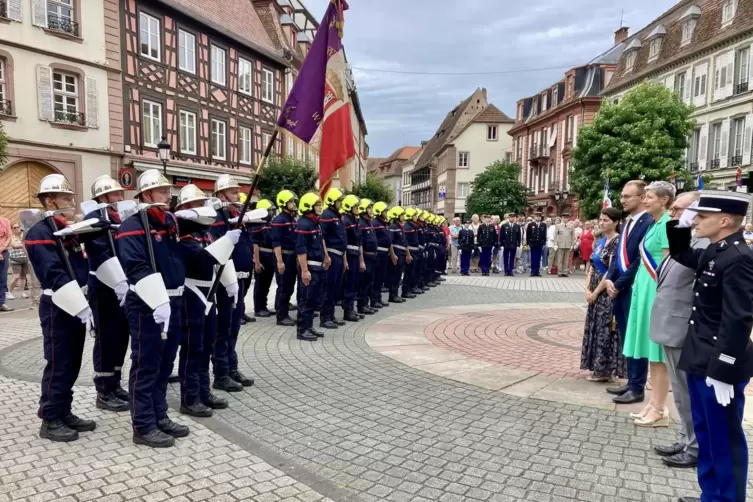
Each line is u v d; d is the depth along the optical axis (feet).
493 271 67.05
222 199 20.88
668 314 12.91
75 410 16.35
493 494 11.54
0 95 54.24
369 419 15.85
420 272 45.73
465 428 15.23
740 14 90.22
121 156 65.26
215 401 16.66
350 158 24.49
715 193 10.50
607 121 81.66
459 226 66.03
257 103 90.33
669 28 110.32
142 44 67.72
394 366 21.63
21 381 19.06
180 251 15.01
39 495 11.21
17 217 56.29
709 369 9.96
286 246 29.35
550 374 20.74
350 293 31.32
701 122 98.12
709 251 10.72
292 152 100.12
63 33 58.29
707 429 10.77
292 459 13.15
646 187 15.71
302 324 26.12
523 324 31.19
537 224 61.72
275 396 17.90
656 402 15.44
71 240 15.38
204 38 77.56
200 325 15.90
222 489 11.59
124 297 13.75
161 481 11.90
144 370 13.76
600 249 19.49
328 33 19.53
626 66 123.24
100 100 62.69
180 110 73.77
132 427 14.92
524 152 168.86
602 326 19.21
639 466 12.96
